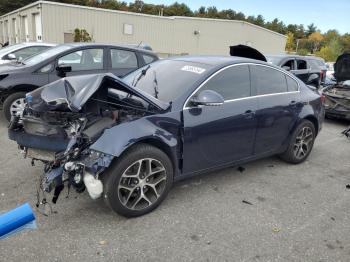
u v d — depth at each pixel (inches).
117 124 130.0
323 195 166.9
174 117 139.1
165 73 164.2
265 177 183.5
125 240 121.0
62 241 118.1
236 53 214.5
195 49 1285.7
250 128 167.5
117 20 1092.5
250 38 1392.7
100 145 121.9
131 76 177.8
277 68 188.1
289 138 194.9
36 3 983.0
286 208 151.3
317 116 206.4
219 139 155.3
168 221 134.3
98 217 133.6
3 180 159.9
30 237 119.0
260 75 176.4
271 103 177.0
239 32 1355.8
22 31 1270.9
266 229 133.4
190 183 169.3
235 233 129.5
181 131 141.1
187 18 1236.5
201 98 140.3
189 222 134.6
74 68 261.7
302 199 161.0
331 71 641.6
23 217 45.3
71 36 1019.3
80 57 265.3
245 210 146.8
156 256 114.0
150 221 133.5
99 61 273.7
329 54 2637.8
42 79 247.6
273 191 167.3
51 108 136.3
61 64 255.8
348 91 328.5
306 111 196.7
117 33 1103.0
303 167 203.0
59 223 128.2
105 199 127.5
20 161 182.5
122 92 147.9
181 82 152.7
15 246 114.0
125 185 129.4
